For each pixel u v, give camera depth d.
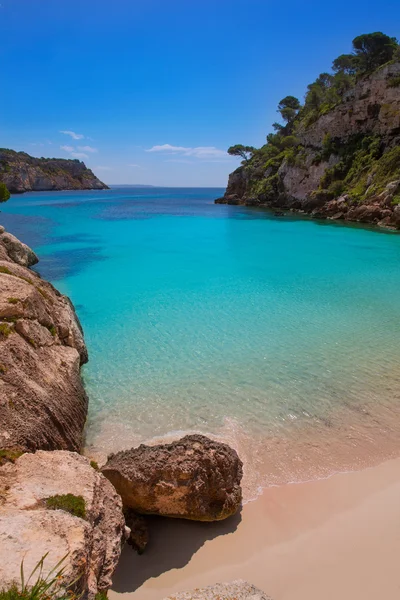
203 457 6.63
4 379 7.30
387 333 15.09
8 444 6.18
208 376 11.80
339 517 6.82
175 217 60.78
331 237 39.75
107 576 4.58
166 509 6.38
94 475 5.66
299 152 75.00
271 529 6.55
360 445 8.84
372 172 53.69
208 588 4.71
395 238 38.47
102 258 29.86
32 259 26.12
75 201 102.00
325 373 12.01
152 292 20.78
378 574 5.71
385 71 57.81
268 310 17.78
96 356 13.09
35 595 2.97
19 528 3.97
